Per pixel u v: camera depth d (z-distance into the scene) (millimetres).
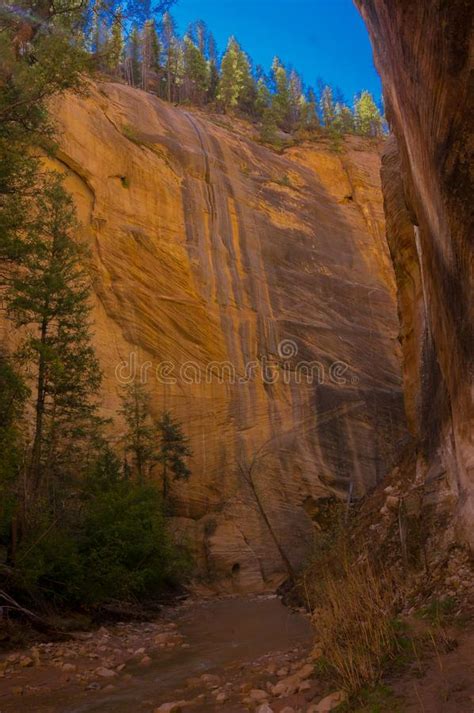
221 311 40375
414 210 10180
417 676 4578
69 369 16797
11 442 11844
